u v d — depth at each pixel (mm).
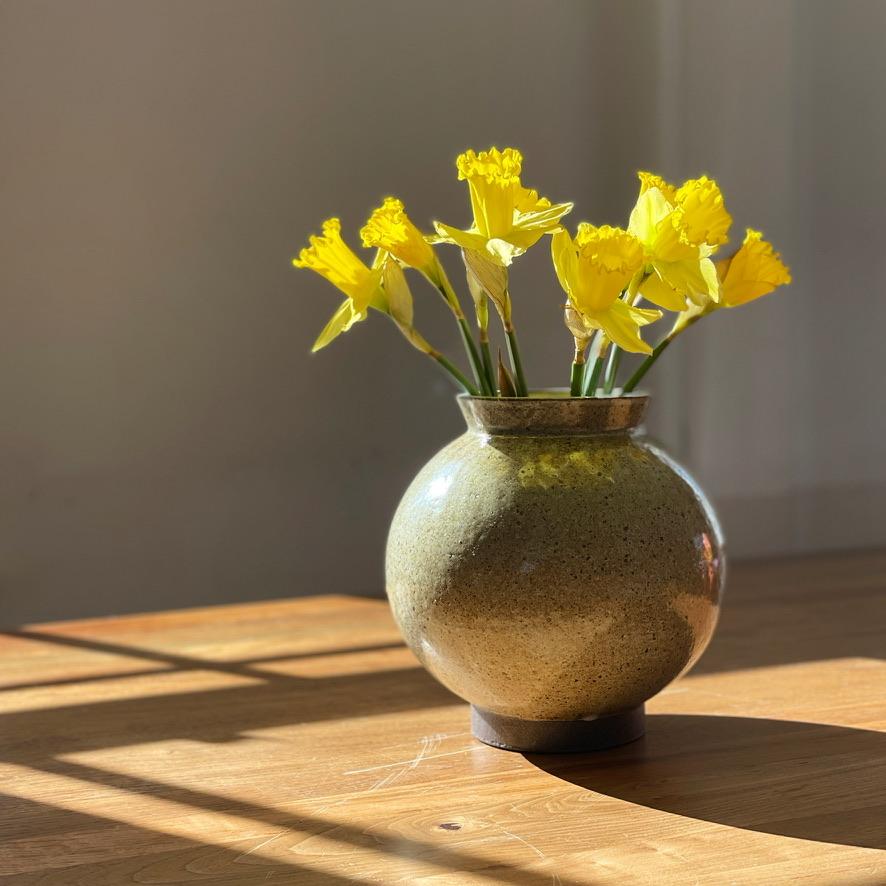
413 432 2531
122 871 798
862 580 1747
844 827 854
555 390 1039
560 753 1016
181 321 2340
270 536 2439
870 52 2686
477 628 922
